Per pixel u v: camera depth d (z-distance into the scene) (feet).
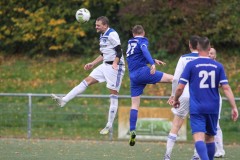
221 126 190.08
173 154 149.59
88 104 214.69
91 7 260.83
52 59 258.37
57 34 255.09
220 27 240.32
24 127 198.39
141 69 129.39
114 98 135.95
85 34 257.75
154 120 183.52
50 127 197.67
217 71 102.73
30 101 189.88
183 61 118.21
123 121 185.37
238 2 247.09
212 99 102.73
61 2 258.98
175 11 243.19
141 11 247.29
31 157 137.59
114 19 262.88
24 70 249.96
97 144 172.35
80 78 240.32
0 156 138.82
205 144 103.65
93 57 255.09
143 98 188.03
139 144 173.88
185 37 243.60
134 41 129.70
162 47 247.29
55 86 234.79
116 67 130.31
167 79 129.18
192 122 103.09
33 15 258.16
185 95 121.29
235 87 222.28
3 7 262.67
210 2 245.24
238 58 245.04
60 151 151.64
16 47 268.62
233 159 141.90
